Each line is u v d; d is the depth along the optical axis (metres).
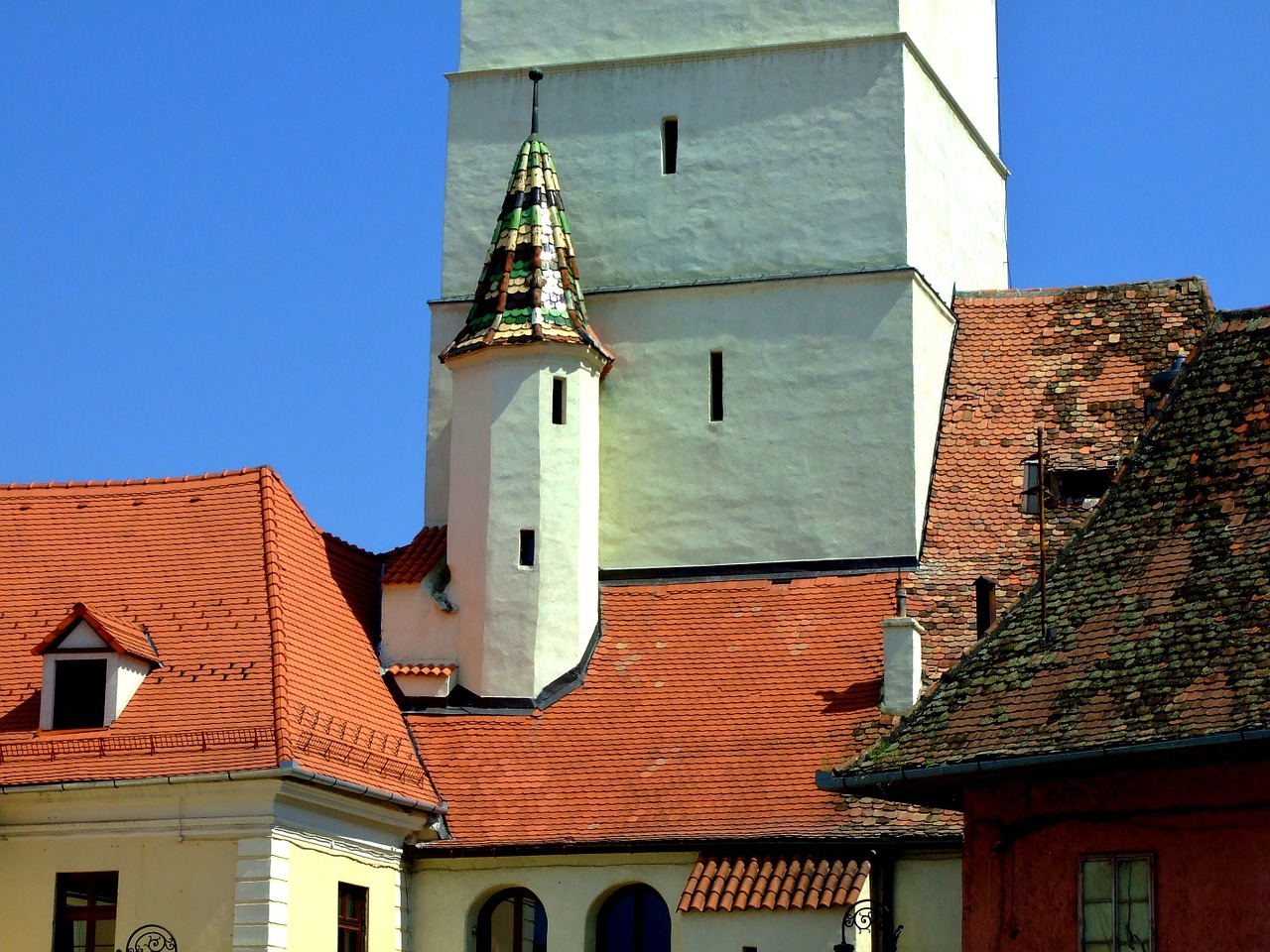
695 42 55.19
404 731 48.31
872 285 53.06
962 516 51.94
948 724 36.56
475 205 55.62
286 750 42.66
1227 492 36.81
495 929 46.97
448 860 46.84
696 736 47.88
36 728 44.16
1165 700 34.03
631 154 55.03
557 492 50.81
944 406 54.06
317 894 43.66
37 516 48.75
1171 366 53.53
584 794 47.06
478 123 56.03
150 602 46.41
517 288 52.25
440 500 53.75
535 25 56.16
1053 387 53.84
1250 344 38.53
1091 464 51.91
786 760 46.72
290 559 47.78
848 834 44.50
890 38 54.06
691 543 52.59
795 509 52.31
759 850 44.97
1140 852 34.69
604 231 54.81
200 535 47.62
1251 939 33.34
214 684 44.34
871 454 52.22
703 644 50.34
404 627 50.38
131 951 42.47
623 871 45.91
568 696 49.66
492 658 49.81
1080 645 36.19
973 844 36.69
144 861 42.91
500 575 50.28
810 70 54.47
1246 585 35.03
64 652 44.38
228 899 42.28
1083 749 34.09
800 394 52.94
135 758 43.19
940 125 56.38
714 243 54.16
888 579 50.91
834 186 53.84
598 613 51.59
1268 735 32.28
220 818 42.66
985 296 56.25
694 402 53.38
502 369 51.31
